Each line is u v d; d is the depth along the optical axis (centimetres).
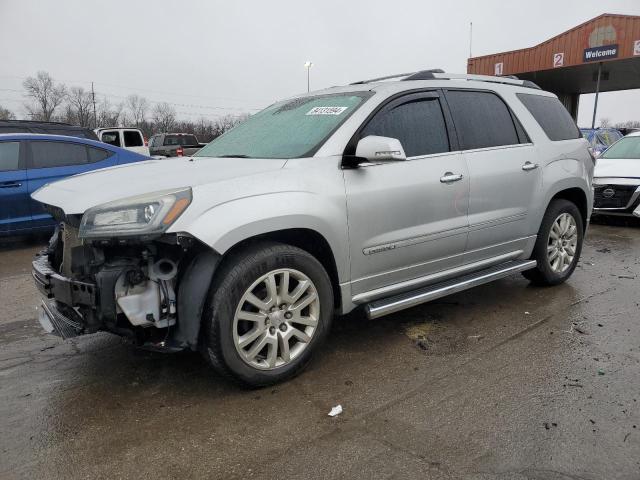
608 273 571
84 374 339
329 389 313
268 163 327
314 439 262
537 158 458
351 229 332
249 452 253
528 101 479
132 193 285
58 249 337
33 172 752
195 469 241
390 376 329
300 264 311
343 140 339
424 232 371
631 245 728
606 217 931
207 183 290
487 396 301
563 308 451
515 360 349
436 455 247
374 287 357
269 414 286
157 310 285
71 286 286
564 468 236
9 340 403
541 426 269
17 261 690
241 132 421
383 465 241
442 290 382
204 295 282
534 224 462
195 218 274
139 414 289
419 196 363
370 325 417
